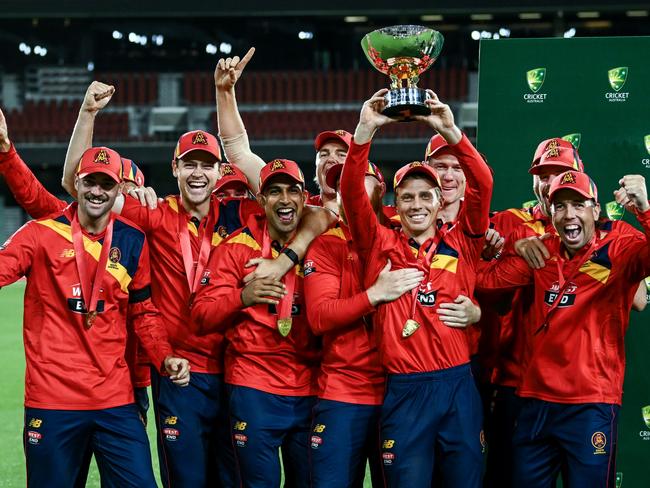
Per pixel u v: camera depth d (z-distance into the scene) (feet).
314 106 78.28
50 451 14.34
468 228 14.52
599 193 17.19
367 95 78.33
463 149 13.85
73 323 14.56
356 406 14.57
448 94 75.92
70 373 14.39
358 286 14.92
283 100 78.74
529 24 80.89
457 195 15.85
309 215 15.39
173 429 15.58
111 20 84.02
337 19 83.82
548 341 14.53
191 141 15.96
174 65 90.58
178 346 15.88
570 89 17.20
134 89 80.18
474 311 14.43
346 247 15.03
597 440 14.16
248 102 78.79
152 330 15.28
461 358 14.38
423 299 14.21
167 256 15.96
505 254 15.38
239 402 14.93
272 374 15.01
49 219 14.82
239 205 16.53
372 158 71.10
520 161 17.37
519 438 14.84
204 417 15.74
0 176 80.28
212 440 16.29
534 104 17.31
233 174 19.53
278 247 15.49
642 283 16.16
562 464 14.76
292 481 15.56
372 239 14.65
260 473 14.80
